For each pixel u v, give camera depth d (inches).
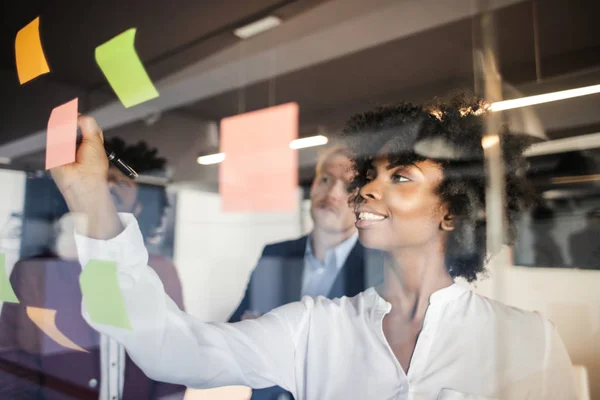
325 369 24.2
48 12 46.4
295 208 27.2
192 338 26.8
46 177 44.8
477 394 19.6
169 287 30.3
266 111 29.9
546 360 18.1
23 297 42.6
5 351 41.9
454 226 21.0
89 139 33.0
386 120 24.0
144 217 32.5
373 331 23.2
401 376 21.8
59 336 38.8
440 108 22.3
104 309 28.5
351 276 24.4
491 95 21.2
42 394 39.4
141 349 27.4
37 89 47.1
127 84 39.7
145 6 38.9
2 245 44.5
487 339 19.6
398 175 22.8
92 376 35.9
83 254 29.7
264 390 25.3
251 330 26.5
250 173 30.0
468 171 20.8
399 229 22.5
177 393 28.2
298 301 26.2
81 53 43.4
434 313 21.2
